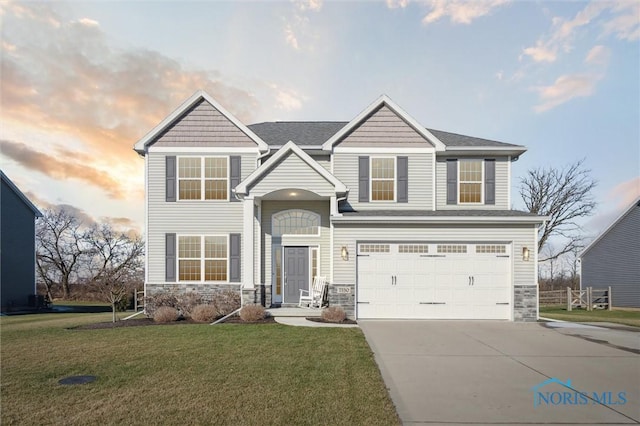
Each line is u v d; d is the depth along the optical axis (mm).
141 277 41375
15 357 9156
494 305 14898
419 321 14445
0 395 6684
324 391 6828
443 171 17594
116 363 8570
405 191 17234
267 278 16984
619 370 8375
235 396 6586
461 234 15016
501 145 17516
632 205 28875
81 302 36625
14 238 26094
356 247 15000
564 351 9992
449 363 8836
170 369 8094
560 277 45094
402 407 6297
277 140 18062
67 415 5867
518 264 14922
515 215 15258
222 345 10156
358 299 14891
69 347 10133
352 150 17312
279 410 6020
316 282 16641
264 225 17219
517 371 8266
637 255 28562
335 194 15195
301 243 17141
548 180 39312
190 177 17422
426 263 14992
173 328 12680
